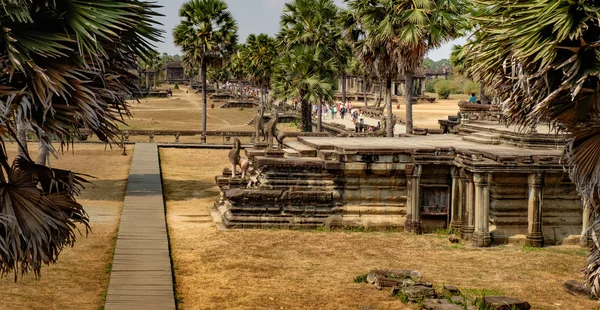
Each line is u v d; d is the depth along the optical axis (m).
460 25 33.78
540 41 11.64
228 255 20.66
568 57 11.70
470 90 118.00
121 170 38.03
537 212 22.47
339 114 84.69
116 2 10.69
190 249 21.31
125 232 22.02
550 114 12.30
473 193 23.06
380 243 22.69
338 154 24.47
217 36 54.25
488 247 22.41
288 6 53.19
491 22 12.58
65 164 39.91
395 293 17.08
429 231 24.47
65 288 16.80
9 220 10.00
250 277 18.47
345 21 39.06
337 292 17.30
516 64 12.31
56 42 10.02
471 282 18.47
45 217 10.57
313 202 24.50
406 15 34.44
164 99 122.81
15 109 9.69
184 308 15.80
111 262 19.27
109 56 11.15
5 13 9.73
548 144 25.08
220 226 24.47
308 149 27.36
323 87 52.03
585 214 22.48
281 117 78.38
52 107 10.06
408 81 37.50
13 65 9.38
